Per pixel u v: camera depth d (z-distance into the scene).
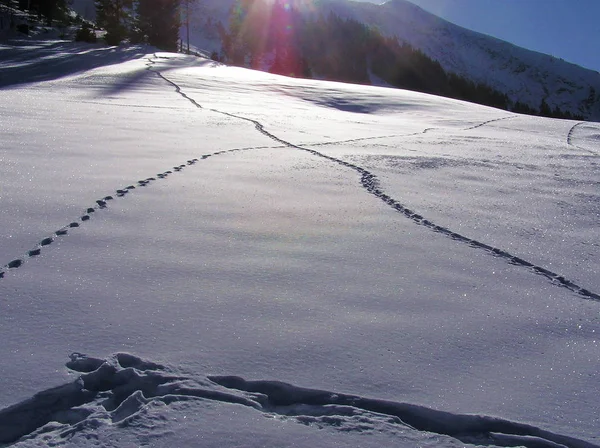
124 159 5.38
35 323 2.07
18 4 44.72
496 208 4.47
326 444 1.52
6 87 13.37
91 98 11.55
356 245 3.24
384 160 6.41
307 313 2.29
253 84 18.50
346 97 17.69
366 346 2.05
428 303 2.48
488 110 18.02
